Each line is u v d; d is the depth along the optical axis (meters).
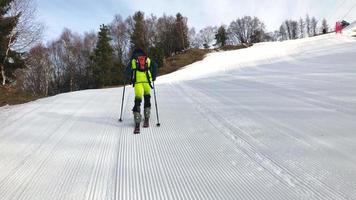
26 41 32.81
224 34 77.12
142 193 4.70
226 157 5.84
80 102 11.38
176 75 30.83
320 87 11.47
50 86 71.62
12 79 32.34
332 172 4.95
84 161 5.94
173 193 4.67
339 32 48.31
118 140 7.06
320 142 6.18
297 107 8.90
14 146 6.86
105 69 55.88
